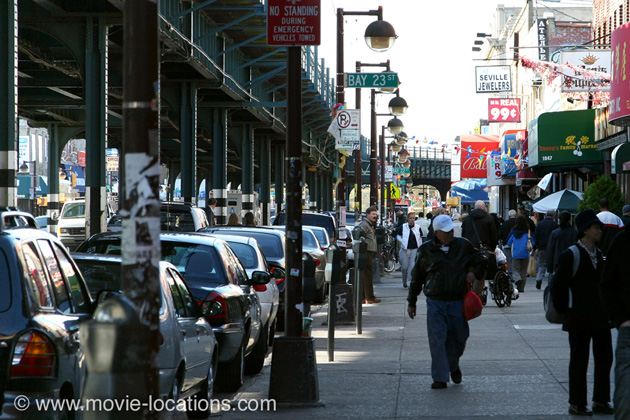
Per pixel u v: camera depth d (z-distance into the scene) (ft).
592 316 58.65
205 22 248.52
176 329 52.44
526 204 322.75
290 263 65.21
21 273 40.52
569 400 60.64
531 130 239.50
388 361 86.84
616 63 158.71
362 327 117.39
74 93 283.79
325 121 485.15
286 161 65.26
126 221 31.76
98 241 76.59
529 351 91.04
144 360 29.01
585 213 58.18
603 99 210.38
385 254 258.37
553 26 281.54
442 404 64.59
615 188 171.83
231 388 72.59
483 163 437.99
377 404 65.05
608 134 202.69
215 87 267.59
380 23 145.48
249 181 393.50
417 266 72.49
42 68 257.34
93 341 28.55
